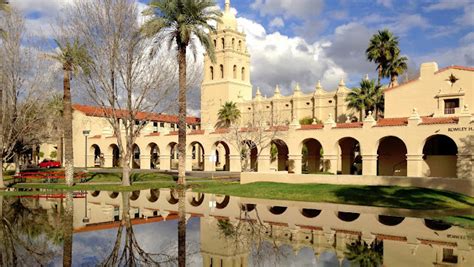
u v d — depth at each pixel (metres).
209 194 32.81
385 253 13.30
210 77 104.62
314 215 21.97
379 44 63.75
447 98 47.44
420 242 15.05
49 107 47.97
